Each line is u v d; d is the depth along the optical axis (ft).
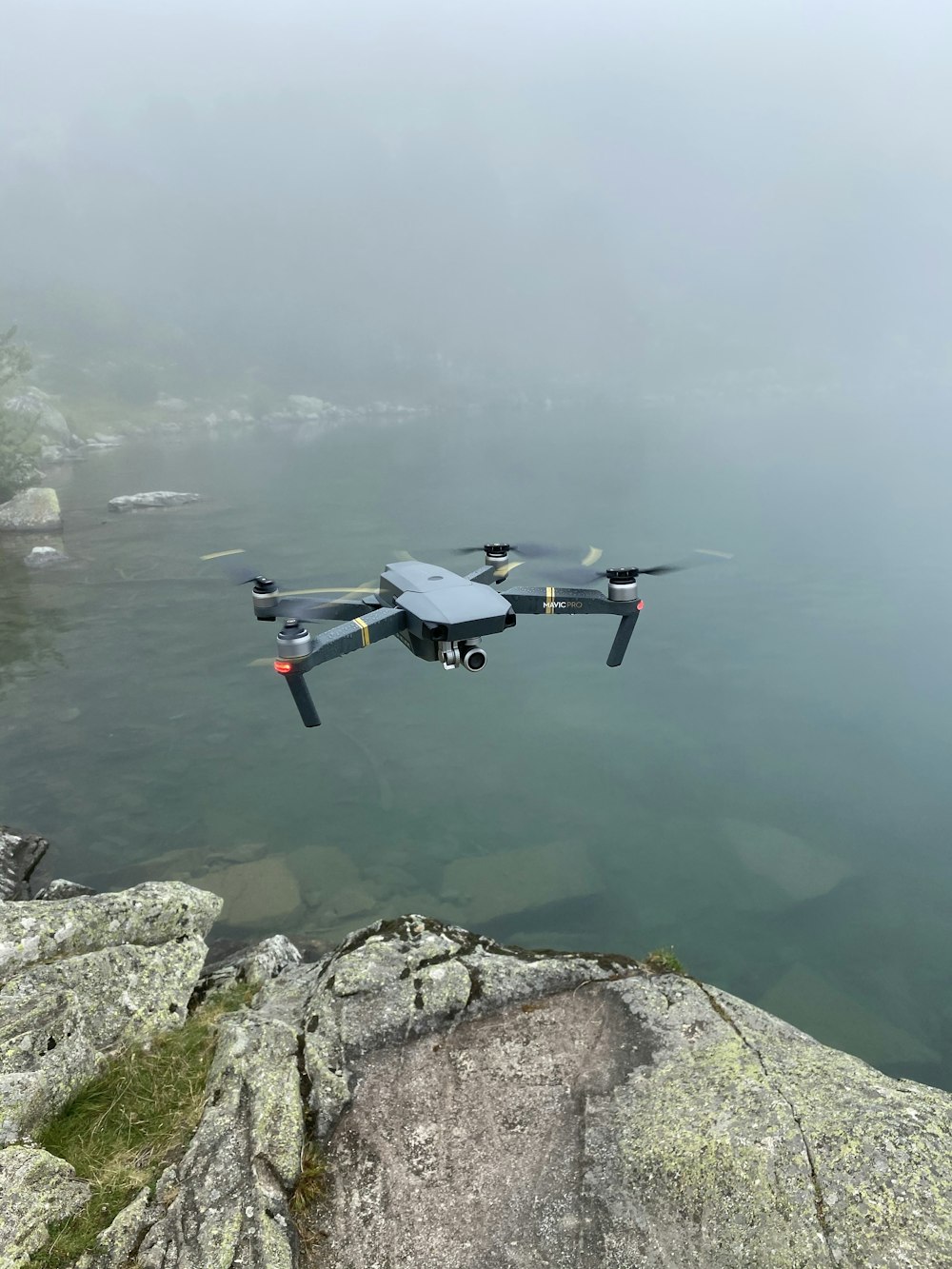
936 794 65.82
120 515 193.16
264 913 51.62
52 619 117.80
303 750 76.79
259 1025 30.50
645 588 134.10
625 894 54.54
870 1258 20.74
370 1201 24.11
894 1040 42.34
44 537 168.14
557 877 55.67
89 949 34.73
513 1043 30.60
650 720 82.74
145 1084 27.94
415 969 34.06
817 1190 22.67
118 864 57.77
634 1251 22.36
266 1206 22.50
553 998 33.12
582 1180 24.61
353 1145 26.12
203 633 111.55
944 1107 25.61
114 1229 21.59
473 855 59.00
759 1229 22.09
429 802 66.80
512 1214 23.65
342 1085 27.99
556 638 112.06
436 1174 25.08
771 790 67.41
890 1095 26.17
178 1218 22.02
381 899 53.67
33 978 30.81
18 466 188.96
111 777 71.26
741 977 47.09
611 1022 31.58
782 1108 25.64
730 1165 23.80
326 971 35.40
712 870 56.95
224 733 80.53
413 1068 29.50
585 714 84.74
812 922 51.60
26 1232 21.12
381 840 61.11
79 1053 27.84
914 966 47.65
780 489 218.38
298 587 25.27
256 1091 26.48
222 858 58.59
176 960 34.71
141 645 106.73
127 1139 25.36
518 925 51.47
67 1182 23.02
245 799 67.46
